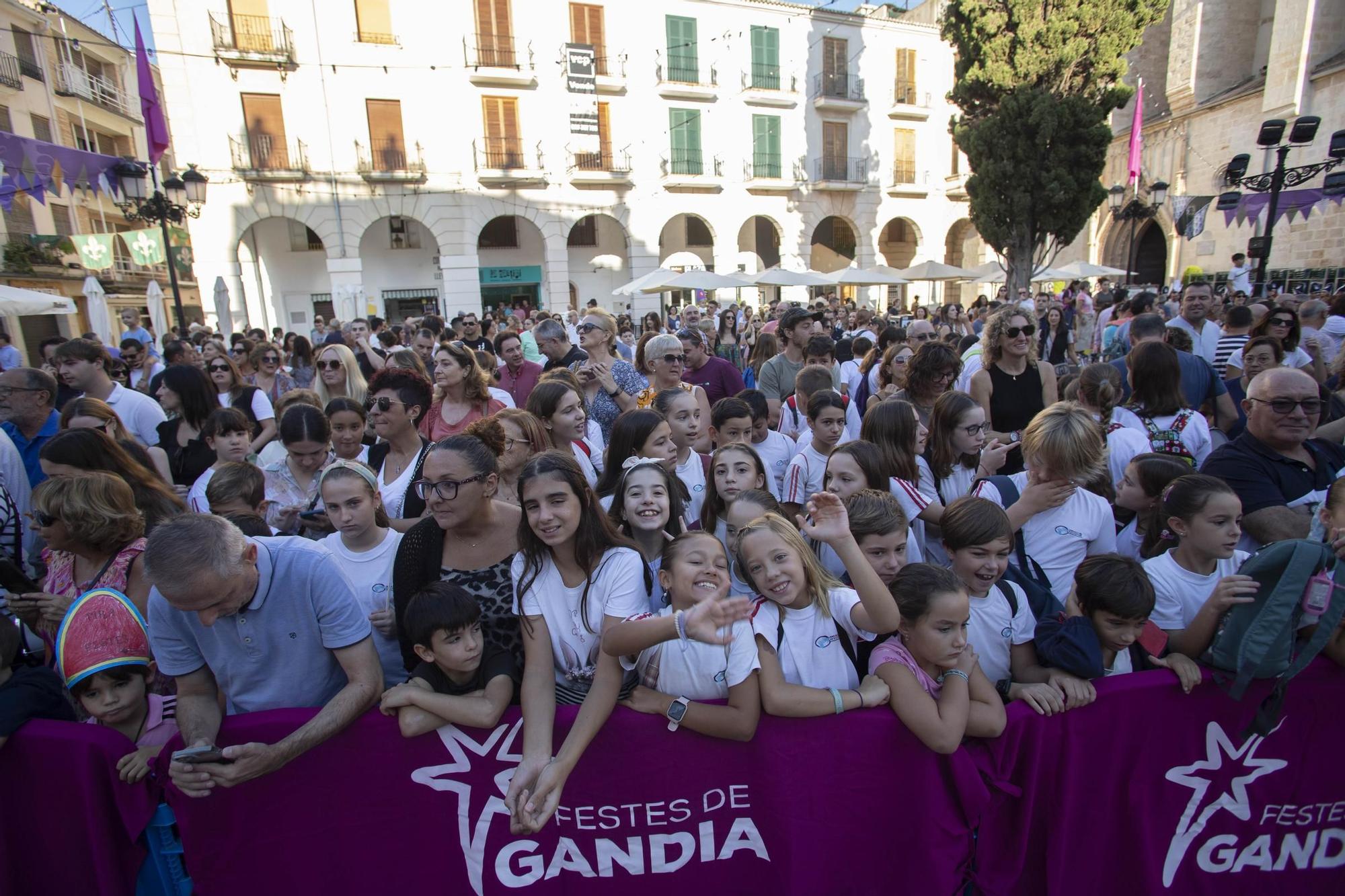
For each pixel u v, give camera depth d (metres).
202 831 2.05
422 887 2.14
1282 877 2.25
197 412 4.32
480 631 2.14
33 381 3.91
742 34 23.45
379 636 2.54
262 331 11.96
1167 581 2.40
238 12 18.20
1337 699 2.19
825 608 2.21
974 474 3.40
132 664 2.09
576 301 25.09
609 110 22.28
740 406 3.64
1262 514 2.68
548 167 21.59
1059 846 2.14
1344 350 4.88
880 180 26.16
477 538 2.46
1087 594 2.15
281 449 4.09
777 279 17.81
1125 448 3.47
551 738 2.01
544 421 3.60
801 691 2.04
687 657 2.12
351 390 4.94
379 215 20.09
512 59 20.64
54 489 2.32
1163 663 2.20
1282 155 9.80
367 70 19.45
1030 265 17.45
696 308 10.26
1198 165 21.75
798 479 3.49
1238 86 21.03
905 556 2.46
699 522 3.25
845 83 25.00
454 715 2.04
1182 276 21.33
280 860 2.09
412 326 12.08
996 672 2.31
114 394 4.63
